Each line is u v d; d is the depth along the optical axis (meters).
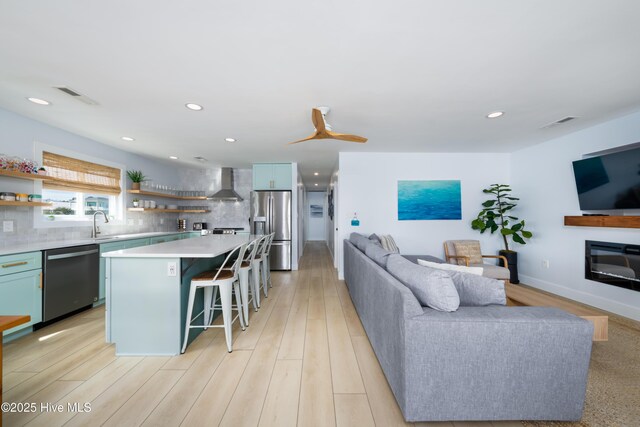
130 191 4.35
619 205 2.88
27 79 2.05
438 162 4.62
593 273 3.27
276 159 5.05
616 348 2.21
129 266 2.13
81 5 1.31
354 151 4.48
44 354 2.12
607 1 1.31
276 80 2.08
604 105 2.59
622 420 1.44
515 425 1.40
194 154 4.61
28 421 1.42
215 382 1.77
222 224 6.07
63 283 2.74
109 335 2.13
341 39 1.59
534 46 1.66
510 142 3.94
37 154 2.98
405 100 2.46
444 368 1.34
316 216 11.04
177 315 2.13
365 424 1.42
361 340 2.38
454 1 1.31
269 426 1.40
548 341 1.33
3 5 1.30
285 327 2.66
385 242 4.00
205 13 1.37
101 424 1.41
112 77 2.02
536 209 4.10
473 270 1.92
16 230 2.78
